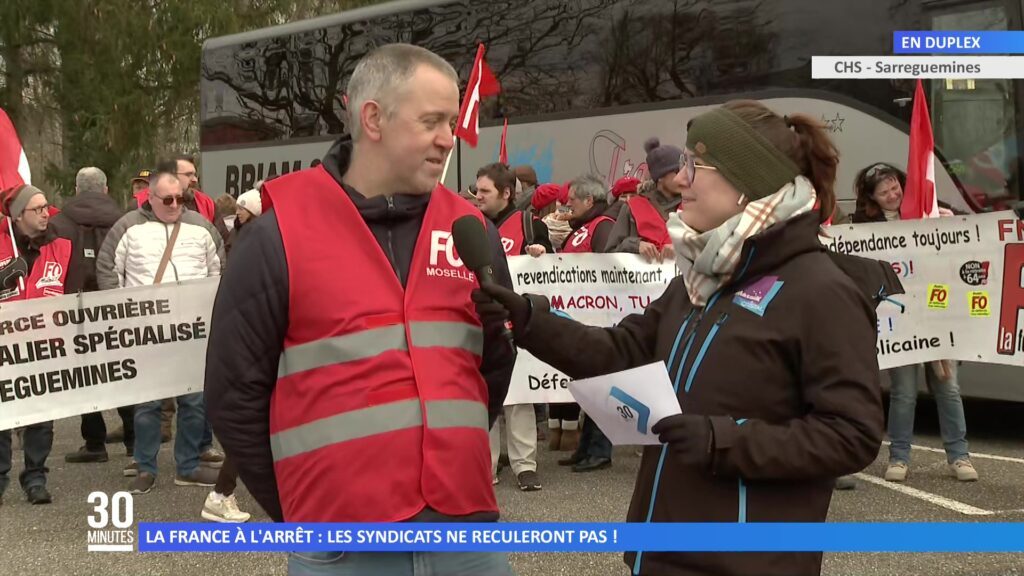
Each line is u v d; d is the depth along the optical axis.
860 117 8.43
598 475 7.00
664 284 6.77
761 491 2.12
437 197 2.32
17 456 8.43
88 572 4.98
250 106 14.05
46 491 6.50
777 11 8.96
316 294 2.15
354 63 12.72
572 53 10.48
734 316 2.19
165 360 5.91
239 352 2.18
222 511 5.80
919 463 7.15
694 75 9.51
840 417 2.05
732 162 2.20
